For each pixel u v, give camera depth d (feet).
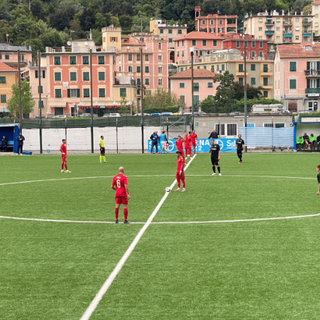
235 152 229.45
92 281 47.32
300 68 463.83
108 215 80.59
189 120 256.32
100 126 287.28
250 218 76.54
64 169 159.22
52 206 89.76
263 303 41.55
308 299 42.34
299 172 142.82
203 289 44.83
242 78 531.91
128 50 596.29
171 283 46.47
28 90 447.83
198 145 232.94
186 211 82.99
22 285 46.52
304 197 97.04
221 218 76.79
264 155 209.97
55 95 474.90
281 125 251.39
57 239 64.59
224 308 40.57
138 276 48.57
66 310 40.60
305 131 235.20
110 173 145.79
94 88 475.31
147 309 40.55
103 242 62.49
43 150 258.98
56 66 473.26
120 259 54.54
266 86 532.32
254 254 55.93
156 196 99.86
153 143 227.81
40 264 53.11
